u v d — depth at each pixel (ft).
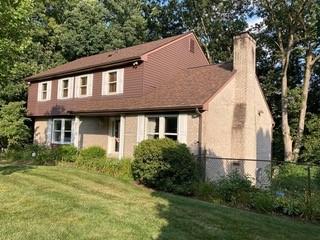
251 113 55.62
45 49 103.96
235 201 34.58
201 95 50.52
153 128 54.08
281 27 81.00
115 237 19.83
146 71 61.41
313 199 30.89
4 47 30.48
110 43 105.81
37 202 26.61
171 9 112.88
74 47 101.71
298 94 76.48
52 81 81.71
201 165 46.47
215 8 103.50
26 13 31.24
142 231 21.20
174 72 66.90
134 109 54.90
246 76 54.19
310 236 23.36
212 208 29.17
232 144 53.31
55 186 33.42
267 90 90.48
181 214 26.18
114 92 66.03
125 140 57.62
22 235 19.38
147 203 29.32
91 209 25.45
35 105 86.53
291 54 88.33
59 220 22.41
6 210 24.23
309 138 75.10
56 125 80.23
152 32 119.34
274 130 91.76
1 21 29.76
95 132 67.87
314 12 72.64
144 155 41.98
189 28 111.04
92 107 65.87
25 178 36.99
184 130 49.39
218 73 58.70
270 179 39.60
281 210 31.76
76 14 103.65
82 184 36.04
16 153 69.31
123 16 114.83
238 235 22.04
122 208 26.55
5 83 35.47
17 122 76.38
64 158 58.13
